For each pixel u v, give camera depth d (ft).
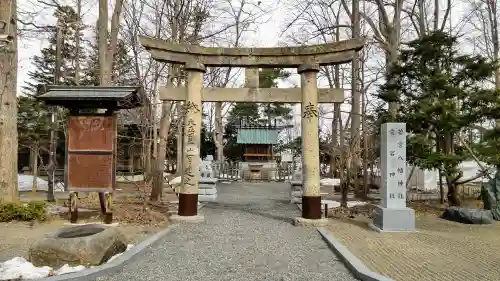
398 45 64.13
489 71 48.34
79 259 22.49
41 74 99.35
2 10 39.73
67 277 20.34
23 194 67.21
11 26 41.34
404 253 27.78
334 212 48.29
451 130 47.91
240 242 32.22
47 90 36.52
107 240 24.32
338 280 22.02
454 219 43.11
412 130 51.11
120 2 55.42
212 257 27.09
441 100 47.93
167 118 57.06
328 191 80.74
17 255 25.50
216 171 112.27
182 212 41.73
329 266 25.04
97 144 36.42
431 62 50.90
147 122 61.11
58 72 56.24
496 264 24.86
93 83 83.87
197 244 31.30
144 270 23.54
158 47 40.91
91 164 36.32
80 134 36.47
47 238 23.25
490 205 44.83
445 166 47.70
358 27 68.39
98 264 23.03
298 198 61.82
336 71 85.20
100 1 53.62
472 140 61.16
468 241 32.12
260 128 126.31
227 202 63.46
